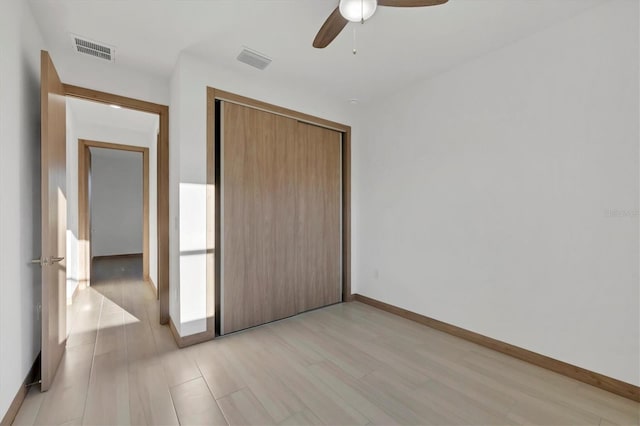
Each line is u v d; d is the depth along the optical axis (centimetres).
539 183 224
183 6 195
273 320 312
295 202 332
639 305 182
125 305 358
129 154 696
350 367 220
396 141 336
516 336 237
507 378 207
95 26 215
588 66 201
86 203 439
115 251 758
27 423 158
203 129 263
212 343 259
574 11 201
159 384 196
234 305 284
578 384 200
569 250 210
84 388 190
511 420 165
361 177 382
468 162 268
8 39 159
